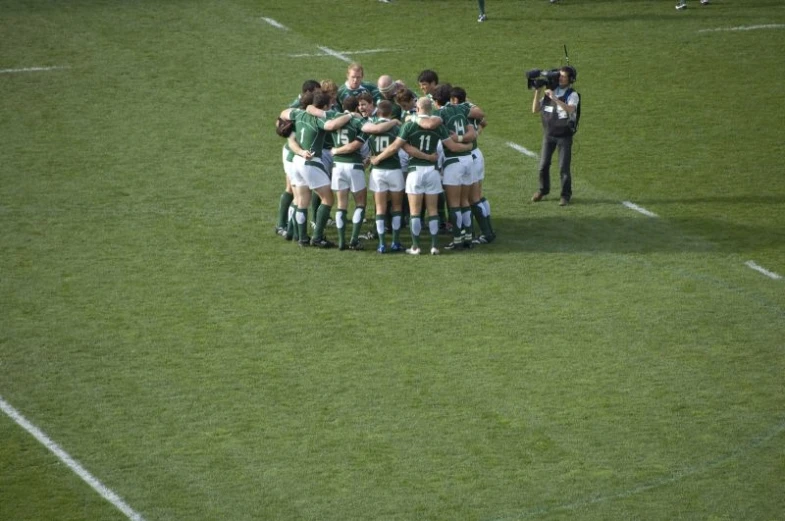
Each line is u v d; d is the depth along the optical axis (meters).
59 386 41.66
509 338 45.25
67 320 46.31
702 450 38.25
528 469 37.22
